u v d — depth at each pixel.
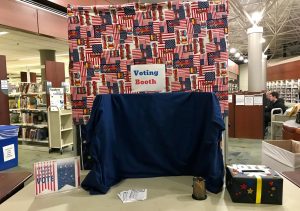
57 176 1.42
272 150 2.23
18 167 4.48
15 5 4.51
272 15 9.01
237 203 1.26
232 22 10.09
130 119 1.58
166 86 1.71
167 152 1.59
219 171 1.40
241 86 22.02
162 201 1.29
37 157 5.32
